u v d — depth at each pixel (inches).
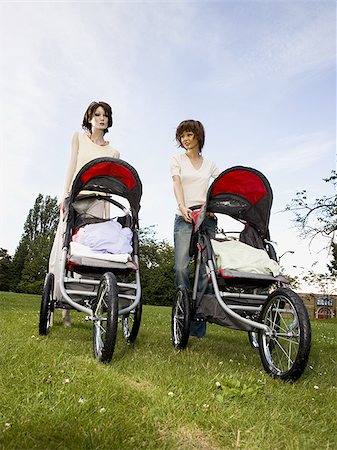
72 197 188.1
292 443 96.0
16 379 119.0
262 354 153.3
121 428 95.4
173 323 196.4
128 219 193.2
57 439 90.3
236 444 95.4
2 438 87.4
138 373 135.9
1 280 2031.3
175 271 208.8
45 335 195.0
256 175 182.9
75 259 169.3
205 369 147.3
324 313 1145.4
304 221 553.3
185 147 214.4
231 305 166.1
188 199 214.7
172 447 91.7
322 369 162.9
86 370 132.0
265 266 168.1
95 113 229.3
